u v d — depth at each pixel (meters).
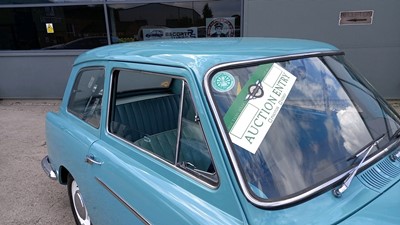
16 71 7.88
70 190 2.91
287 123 1.57
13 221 3.20
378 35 6.41
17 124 6.31
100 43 7.48
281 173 1.42
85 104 2.54
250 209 1.29
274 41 2.06
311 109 1.68
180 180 1.59
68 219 3.23
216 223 1.33
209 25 7.00
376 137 1.75
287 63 1.71
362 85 2.06
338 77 1.91
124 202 1.86
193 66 1.56
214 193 1.40
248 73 1.56
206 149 1.49
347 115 1.79
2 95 8.09
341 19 6.39
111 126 2.20
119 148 2.06
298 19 6.49
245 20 6.66
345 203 1.38
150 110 2.26
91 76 2.48
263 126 1.50
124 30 7.35
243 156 1.39
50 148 2.98
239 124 1.45
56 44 7.63
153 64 1.79
